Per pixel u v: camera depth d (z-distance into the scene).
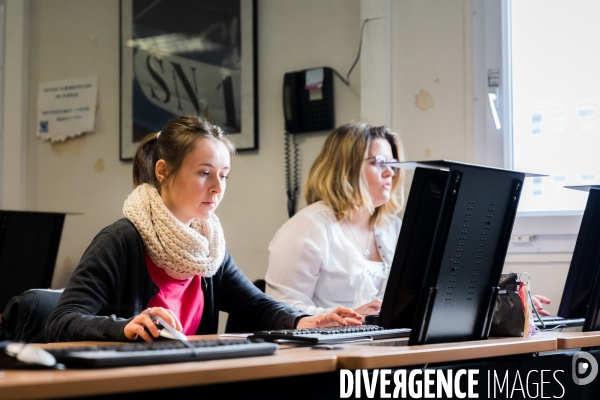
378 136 2.83
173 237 1.82
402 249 1.58
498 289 1.65
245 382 1.12
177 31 3.64
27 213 3.39
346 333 1.47
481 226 1.57
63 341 1.47
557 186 2.90
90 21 3.93
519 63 2.98
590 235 2.09
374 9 3.15
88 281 1.64
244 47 3.47
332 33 3.31
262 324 2.00
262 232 3.41
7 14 4.03
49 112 3.97
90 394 0.81
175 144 1.85
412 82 3.10
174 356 1.00
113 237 1.74
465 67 3.01
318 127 3.26
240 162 3.47
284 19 3.42
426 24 3.09
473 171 1.51
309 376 1.19
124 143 3.74
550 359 1.70
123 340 1.34
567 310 2.13
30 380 0.79
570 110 2.89
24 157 3.98
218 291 2.04
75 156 3.91
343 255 2.68
